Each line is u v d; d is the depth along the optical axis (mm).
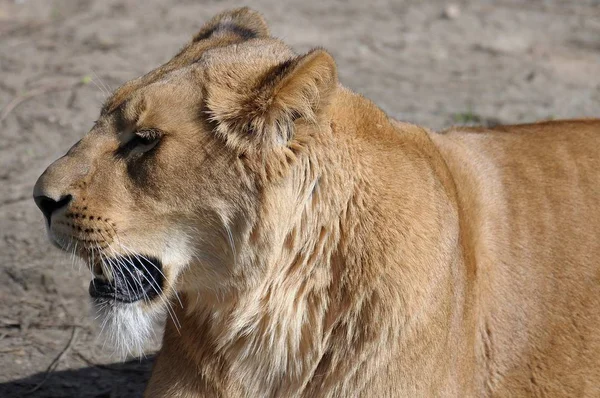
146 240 6520
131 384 8914
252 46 6863
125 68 16922
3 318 9750
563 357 7434
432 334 6562
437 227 6695
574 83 17594
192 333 6902
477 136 8008
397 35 19969
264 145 6328
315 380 6668
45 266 10594
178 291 6797
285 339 6656
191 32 19188
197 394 6914
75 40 18344
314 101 6348
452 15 21516
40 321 9750
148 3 21109
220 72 6531
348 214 6516
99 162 6562
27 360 9086
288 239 6531
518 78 17719
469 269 7078
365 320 6492
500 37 20250
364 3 22312
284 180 6406
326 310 6586
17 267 10562
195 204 6445
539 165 7809
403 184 6652
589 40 20281
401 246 6500
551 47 19703
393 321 6449
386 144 6762
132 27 19359
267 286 6570
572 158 7883
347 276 6512
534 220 7570
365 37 19641
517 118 15555
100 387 8828
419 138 7234
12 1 20547
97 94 15742
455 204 7051
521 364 7359
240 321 6637
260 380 6793
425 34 20172
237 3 21453
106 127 6656
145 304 6738
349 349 6543
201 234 6520
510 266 7406
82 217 6512
